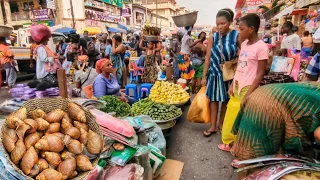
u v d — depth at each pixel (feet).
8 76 24.49
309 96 4.17
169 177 8.14
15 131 3.87
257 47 8.00
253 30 8.12
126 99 11.95
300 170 4.05
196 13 20.03
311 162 4.34
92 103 7.36
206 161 9.38
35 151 3.88
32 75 33.47
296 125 4.31
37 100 4.59
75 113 4.73
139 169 5.90
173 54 25.55
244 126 5.16
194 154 9.95
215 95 10.79
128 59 27.14
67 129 4.42
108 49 27.40
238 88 8.84
